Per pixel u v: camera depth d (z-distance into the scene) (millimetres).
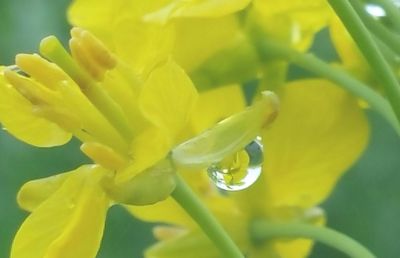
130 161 102
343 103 119
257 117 103
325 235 117
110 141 102
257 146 109
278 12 115
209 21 113
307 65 115
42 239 103
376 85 117
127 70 103
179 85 102
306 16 116
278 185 122
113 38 108
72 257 102
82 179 103
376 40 116
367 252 115
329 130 119
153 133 102
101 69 103
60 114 102
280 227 120
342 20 107
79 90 103
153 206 120
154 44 106
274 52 115
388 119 112
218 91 116
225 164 108
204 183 123
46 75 103
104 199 103
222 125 104
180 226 120
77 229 102
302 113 119
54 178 104
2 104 105
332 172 121
